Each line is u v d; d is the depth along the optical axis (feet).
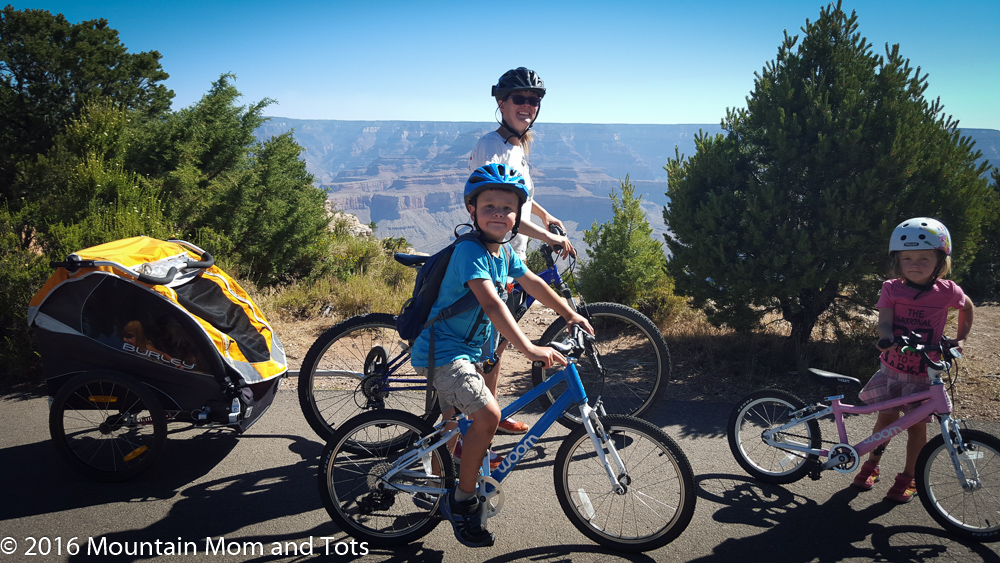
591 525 10.55
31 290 19.21
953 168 17.84
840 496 12.21
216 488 12.62
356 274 36.91
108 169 26.96
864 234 18.13
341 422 15.38
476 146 14.57
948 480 11.68
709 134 21.26
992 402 16.28
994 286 36.01
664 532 10.08
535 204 15.47
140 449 13.01
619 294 25.22
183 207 32.17
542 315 27.12
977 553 10.29
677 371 19.01
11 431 15.24
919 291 11.50
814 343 20.74
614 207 25.70
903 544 10.57
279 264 34.55
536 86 13.85
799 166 18.69
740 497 12.10
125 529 11.12
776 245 18.69
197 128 36.73
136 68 79.00
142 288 12.92
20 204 32.45
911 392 11.57
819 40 19.24
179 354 13.05
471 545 10.12
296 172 39.29
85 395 12.92
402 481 10.71
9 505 11.89
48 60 70.95
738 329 20.79
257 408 13.88
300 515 11.66
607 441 10.04
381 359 13.64
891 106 17.92
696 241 20.24
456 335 10.05
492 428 9.61
